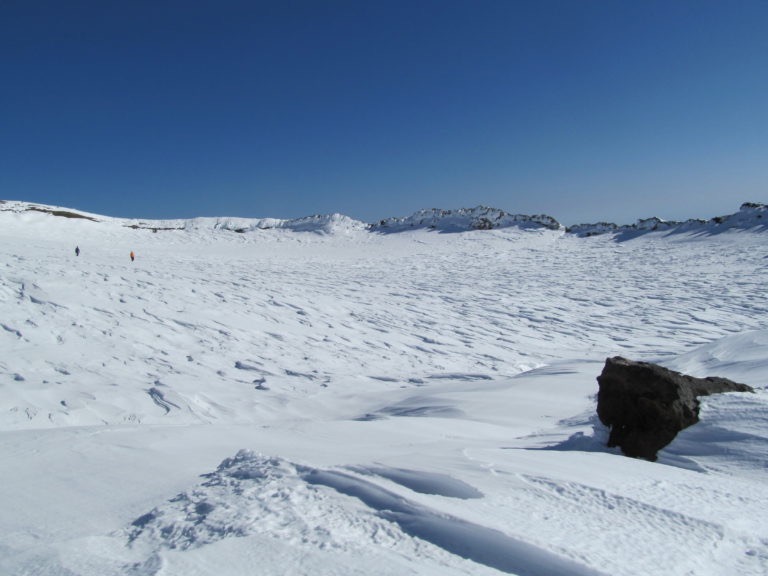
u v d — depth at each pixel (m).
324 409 8.77
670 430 4.40
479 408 7.28
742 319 17.78
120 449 4.39
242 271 25.97
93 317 11.80
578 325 17.83
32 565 2.12
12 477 3.64
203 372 10.15
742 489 3.32
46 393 7.65
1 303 11.30
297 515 2.41
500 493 2.81
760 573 2.25
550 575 2.04
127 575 1.95
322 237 52.16
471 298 22.27
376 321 16.89
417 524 2.36
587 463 3.70
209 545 2.14
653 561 2.21
